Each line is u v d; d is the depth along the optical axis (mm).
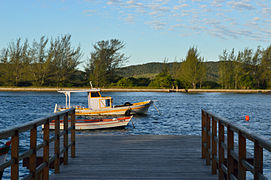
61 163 6023
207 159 5668
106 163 5816
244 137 3143
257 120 26547
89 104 27609
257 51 88000
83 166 5594
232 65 89312
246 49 88438
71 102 46906
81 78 91000
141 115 28641
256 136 2592
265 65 87062
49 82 85125
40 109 34812
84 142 8094
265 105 43344
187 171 5262
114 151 6930
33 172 3541
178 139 8594
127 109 27969
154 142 8086
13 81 84062
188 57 87750
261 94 77062
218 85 95250
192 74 86688
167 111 33000
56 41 83375
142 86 90062
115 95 65438
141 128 20250
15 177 2941
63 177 4871
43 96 61531
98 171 5250
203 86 93000
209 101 50656
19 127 2998
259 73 88375
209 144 5621
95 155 6512
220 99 56281
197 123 23344
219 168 4387
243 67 89000
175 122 23828
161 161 5996
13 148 2951
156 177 4898
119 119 19016
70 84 85062
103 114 27453
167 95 68500
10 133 2807
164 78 88625
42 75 83938
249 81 87688
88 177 4887
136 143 7965
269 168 9742
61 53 83750
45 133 4203
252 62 88250
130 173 5141
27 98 54000
